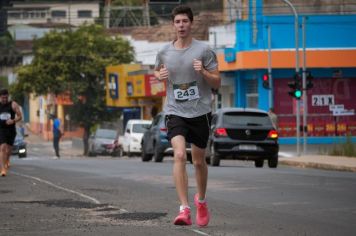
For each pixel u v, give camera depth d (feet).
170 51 54.39
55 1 581.94
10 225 59.00
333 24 280.72
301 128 217.77
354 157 163.43
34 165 145.18
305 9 280.92
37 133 494.18
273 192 83.41
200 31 364.99
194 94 54.08
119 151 282.77
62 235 53.78
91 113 359.25
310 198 77.30
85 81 358.23
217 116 147.33
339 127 270.87
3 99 106.32
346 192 83.30
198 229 55.52
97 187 89.56
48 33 359.25
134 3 440.04
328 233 54.03
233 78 297.94
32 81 351.87
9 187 89.35
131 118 367.45
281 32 279.69
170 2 271.49
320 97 276.21
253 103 286.87
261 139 143.74
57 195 80.43
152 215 64.13
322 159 155.53
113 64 358.43
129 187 89.66
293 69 274.98
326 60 270.87
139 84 341.62
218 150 142.82
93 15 564.71
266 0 281.33
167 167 134.92
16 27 556.92
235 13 303.27
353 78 278.46
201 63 53.16
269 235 52.90
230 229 55.62
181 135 53.93
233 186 90.53
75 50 352.49
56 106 445.37
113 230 55.67
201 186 55.83
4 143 106.73
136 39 414.00
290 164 158.30
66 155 315.78
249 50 275.80
